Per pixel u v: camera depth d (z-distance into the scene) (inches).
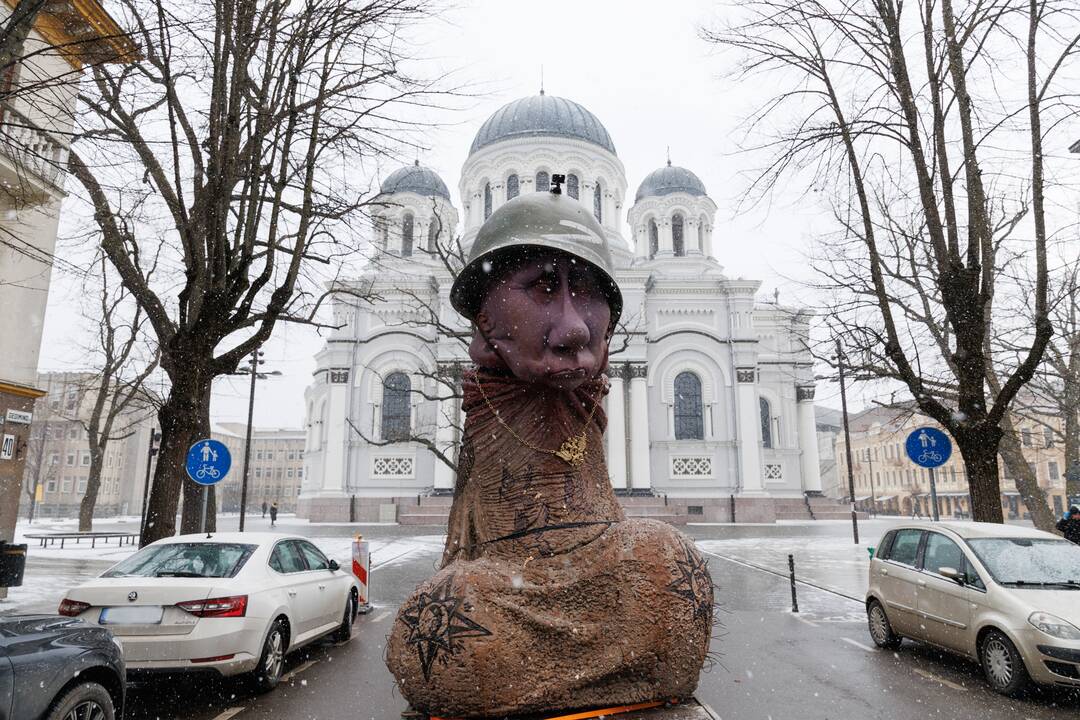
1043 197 366.6
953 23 383.6
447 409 1416.1
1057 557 284.5
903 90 397.4
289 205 382.3
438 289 1459.2
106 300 905.5
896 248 469.1
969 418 376.8
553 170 1617.9
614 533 169.8
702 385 1476.4
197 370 352.8
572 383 160.1
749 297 1492.4
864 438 2960.1
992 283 404.8
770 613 438.6
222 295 350.6
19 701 153.1
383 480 1424.7
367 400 1455.5
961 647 281.6
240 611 241.0
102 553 775.1
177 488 348.8
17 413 467.8
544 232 163.5
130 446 2783.0
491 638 154.7
